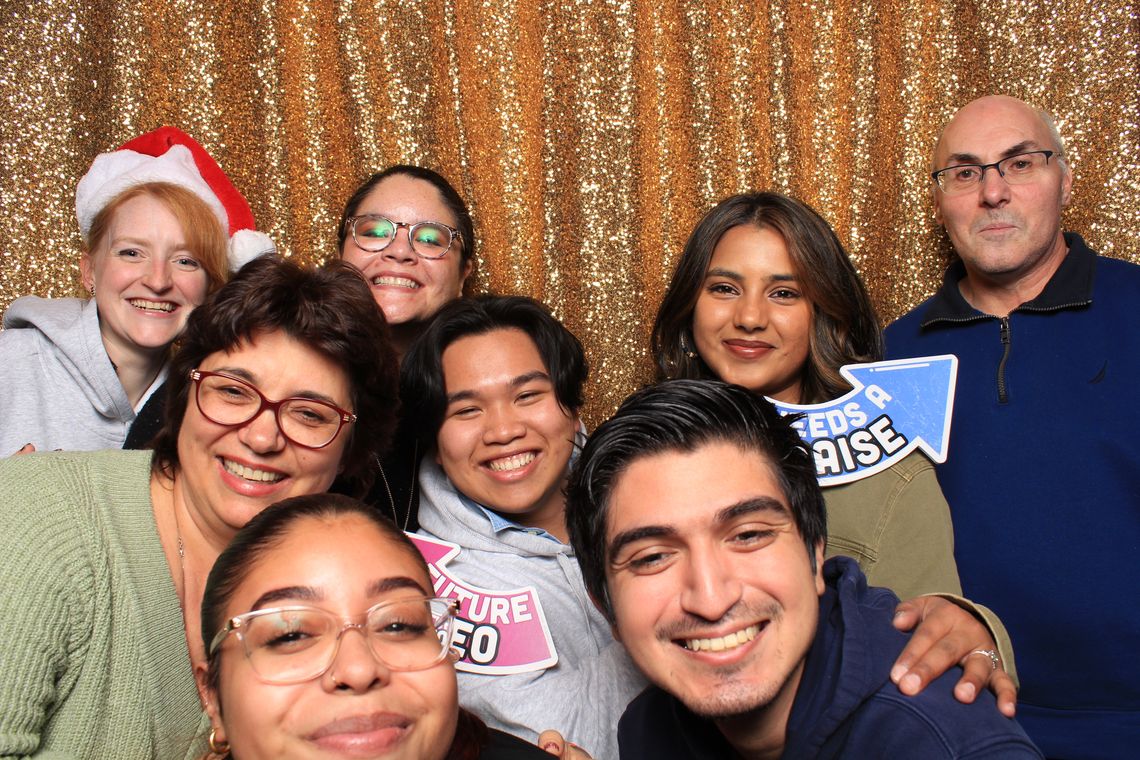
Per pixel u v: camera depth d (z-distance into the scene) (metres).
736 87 1.84
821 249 1.43
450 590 1.34
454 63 1.85
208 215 1.44
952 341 1.54
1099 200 1.74
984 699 0.83
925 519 1.32
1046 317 1.47
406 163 1.85
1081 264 1.46
